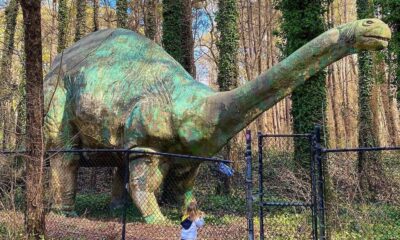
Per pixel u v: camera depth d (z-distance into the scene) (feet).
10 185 24.16
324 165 21.06
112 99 32.48
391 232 27.45
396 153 61.05
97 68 34.12
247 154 21.13
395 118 78.48
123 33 36.65
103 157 34.99
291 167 44.06
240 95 28.22
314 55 25.27
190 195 34.22
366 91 52.39
